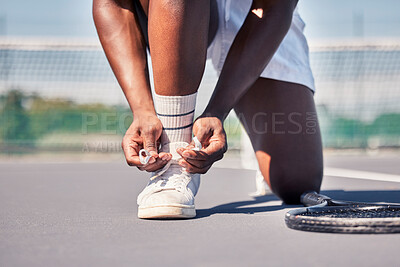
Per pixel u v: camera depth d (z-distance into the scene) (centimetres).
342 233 120
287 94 210
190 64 152
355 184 318
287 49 212
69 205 213
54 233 132
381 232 118
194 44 149
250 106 214
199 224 143
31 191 294
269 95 210
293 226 129
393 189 276
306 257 97
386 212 140
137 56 167
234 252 103
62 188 316
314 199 184
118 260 98
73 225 147
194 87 158
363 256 97
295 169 204
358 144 912
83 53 903
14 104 899
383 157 778
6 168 583
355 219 120
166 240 118
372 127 915
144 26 180
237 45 162
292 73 211
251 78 161
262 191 256
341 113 912
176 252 104
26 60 892
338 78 903
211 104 156
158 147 165
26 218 167
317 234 121
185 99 159
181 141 164
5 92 894
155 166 156
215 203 218
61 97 909
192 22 146
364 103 908
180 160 151
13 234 131
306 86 217
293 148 205
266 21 162
